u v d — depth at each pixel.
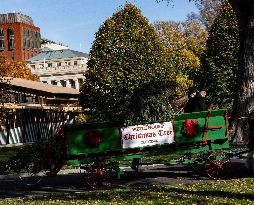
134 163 14.05
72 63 125.69
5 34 155.50
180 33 72.00
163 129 13.42
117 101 13.44
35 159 13.35
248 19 21.64
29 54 160.88
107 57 41.88
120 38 42.28
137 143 13.32
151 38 42.75
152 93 13.43
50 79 119.88
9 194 13.31
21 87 36.38
